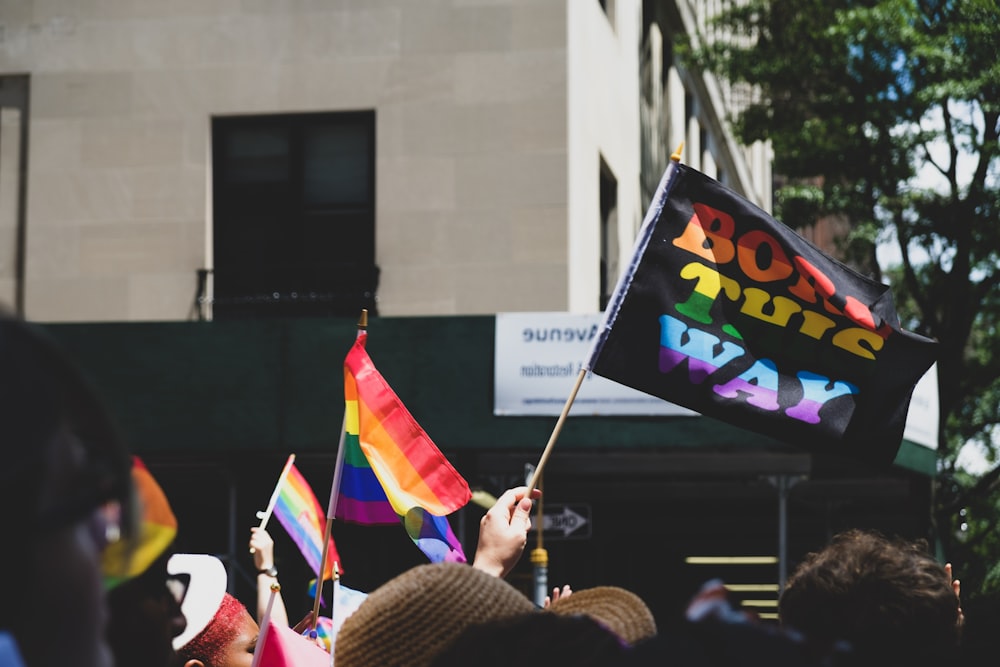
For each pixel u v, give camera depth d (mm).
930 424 17281
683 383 6074
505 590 2871
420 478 5801
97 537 1576
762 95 22109
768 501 18844
